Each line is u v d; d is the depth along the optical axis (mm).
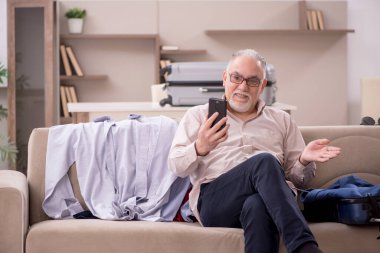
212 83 5000
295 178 3164
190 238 2799
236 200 2855
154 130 3396
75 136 3346
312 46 8141
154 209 3186
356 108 8383
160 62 7773
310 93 8172
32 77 7305
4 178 3059
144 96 7938
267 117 3246
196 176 3104
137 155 3334
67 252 2789
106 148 3334
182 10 7914
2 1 7406
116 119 4891
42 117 7340
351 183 3172
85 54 7809
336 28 8180
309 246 2520
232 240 2779
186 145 3061
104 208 3184
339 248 2871
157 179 3312
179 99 5016
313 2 8125
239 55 3164
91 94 7855
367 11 8305
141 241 2799
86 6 7777
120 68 7875
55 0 7395
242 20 8008
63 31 7738
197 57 7980
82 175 3266
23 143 7348
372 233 2898
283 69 8117
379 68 8375
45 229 2818
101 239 2799
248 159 2855
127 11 7844
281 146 3240
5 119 7562
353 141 3410
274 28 8055
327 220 3051
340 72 8195
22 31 7266
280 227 2582
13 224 2814
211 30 7828
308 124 8188
